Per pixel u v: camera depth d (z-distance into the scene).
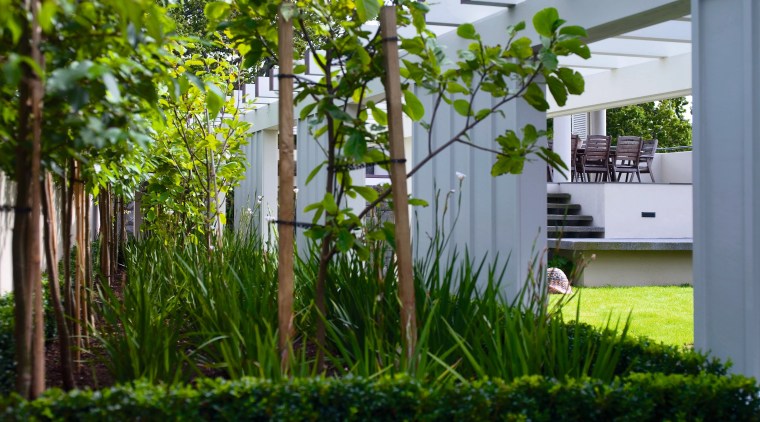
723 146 3.90
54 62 2.34
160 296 4.55
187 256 5.29
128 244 8.31
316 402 2.45
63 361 3.01
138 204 11.43
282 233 2.99
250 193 12.08
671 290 8.84
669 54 7.76
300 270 4.18
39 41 2.19
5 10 1.83
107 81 2.01
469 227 5.97
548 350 3.13
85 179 3.97
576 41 3.04
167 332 3.44
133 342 3.21
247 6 3.24
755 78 3.73
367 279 3.74
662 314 7.05
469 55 3.06
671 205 10.82
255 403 2.41
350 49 3.20
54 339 4.11
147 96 2.57
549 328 3.26
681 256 9.82
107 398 2.31
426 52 3.09
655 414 2.66
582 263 3.20
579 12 4.91
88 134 2.22
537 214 5.45
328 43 3.24
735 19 3.83
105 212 5.29
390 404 2.45
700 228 4.00
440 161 6.39
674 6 4.28
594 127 13.34
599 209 10.66
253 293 3.84
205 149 6.64
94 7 2.21
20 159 2.33
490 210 5.72
